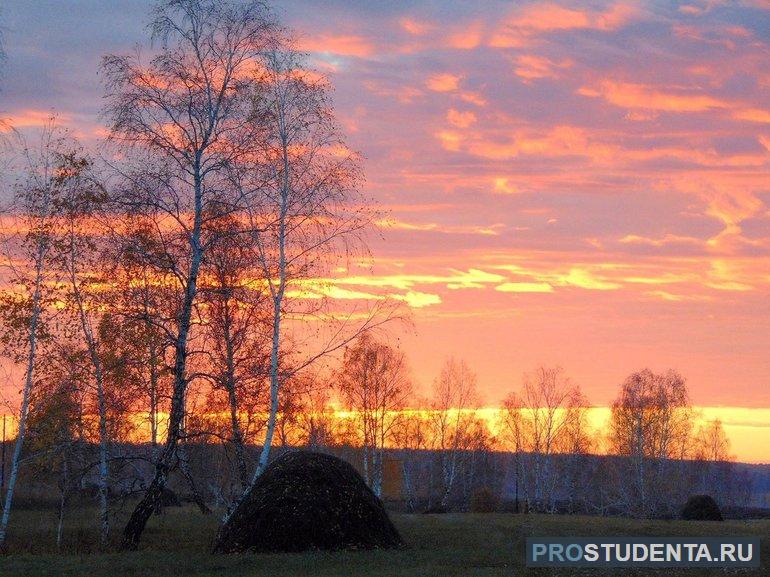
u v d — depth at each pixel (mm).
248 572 21375
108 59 27984
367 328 30578
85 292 30641
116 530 34500
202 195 29000
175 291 30625
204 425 32156
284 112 29703
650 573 21656
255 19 29047
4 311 30484
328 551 24625
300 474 25922
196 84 28750
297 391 31125
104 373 30844
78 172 30594
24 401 31016
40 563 23578
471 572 21125
